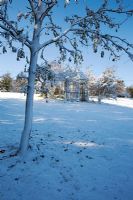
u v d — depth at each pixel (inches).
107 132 474.6
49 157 309.6
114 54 323.6
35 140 378.9
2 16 270.8
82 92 1336.1
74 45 336.8
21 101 981.8
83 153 333.1
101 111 863.1
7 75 1691.7
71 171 274.2
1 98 1051.3
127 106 1152.8
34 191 230.4
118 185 245.8
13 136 397.7
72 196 223.6
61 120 593.6
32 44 304.0
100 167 288.5
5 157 303.0
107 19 318.3
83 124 555.5
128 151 350.9
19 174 262.7
